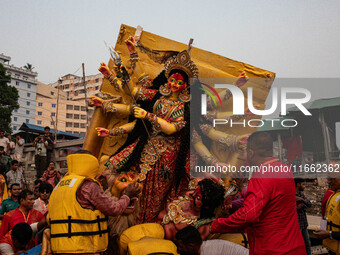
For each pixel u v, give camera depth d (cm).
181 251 349
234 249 374
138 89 558
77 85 11838
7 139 1545
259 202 328
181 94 548
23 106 10069
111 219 457
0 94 4131
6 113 4112
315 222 779
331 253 541
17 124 9925
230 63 604
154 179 520
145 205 515
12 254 467
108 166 511
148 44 614
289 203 337
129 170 514
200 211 453
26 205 589
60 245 367
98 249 376
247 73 600
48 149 1420
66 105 10775
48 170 1216
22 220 579
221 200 447
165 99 547
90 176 399
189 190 518
